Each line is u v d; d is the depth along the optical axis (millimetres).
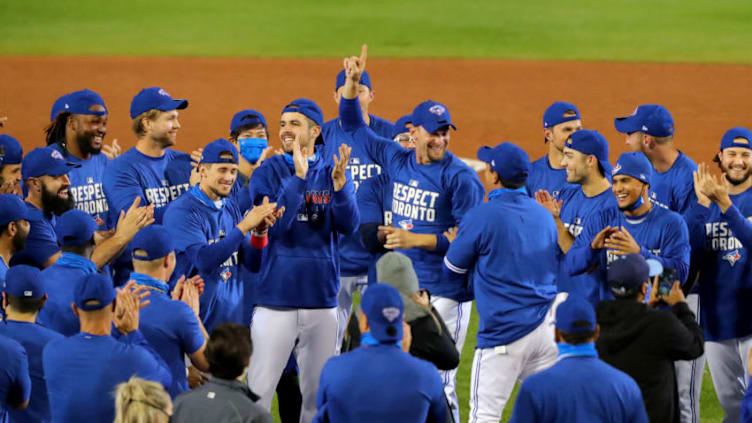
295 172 32500
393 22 131750
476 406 30031
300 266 31438
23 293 25953
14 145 37219
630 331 25250
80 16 136125
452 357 26250
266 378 31828
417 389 22219
